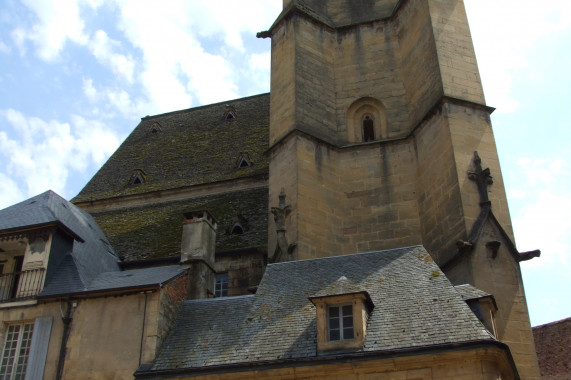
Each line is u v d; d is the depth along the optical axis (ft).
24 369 65.10
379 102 98.43
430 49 92.02
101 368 61.57
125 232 106.63
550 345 92.68
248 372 54.54
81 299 66.49
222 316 64.85
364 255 68.33
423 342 51.98
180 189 116.06
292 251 82.94
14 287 73.00
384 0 107.14
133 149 136.15
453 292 57.67
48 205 82.69
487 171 78.84
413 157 90.94
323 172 91.56
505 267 72.23
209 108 143.64
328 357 52.60
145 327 62.64
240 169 116.47
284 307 62.34
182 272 71.15
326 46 103.50
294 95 95.40
